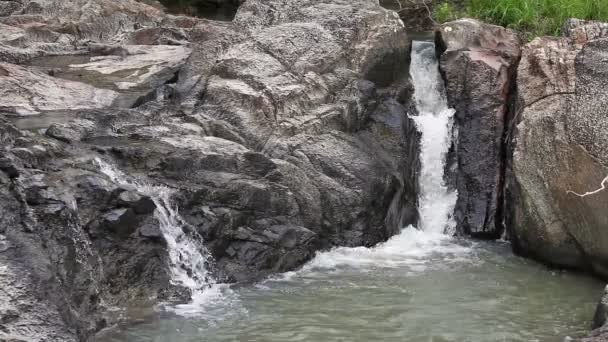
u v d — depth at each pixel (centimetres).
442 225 1284
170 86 1288
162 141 1082
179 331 867
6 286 757
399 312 940
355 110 1278
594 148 1070
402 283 1034
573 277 1087
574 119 1105
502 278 1070
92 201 928
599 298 1008
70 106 1163
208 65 1317
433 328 898
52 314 763
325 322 904
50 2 1594
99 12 1569
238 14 1421
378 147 1272
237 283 1016
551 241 1107
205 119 1179
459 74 1359
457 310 951
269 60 1288
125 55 1370
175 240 991
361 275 1060
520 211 1146
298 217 1120
